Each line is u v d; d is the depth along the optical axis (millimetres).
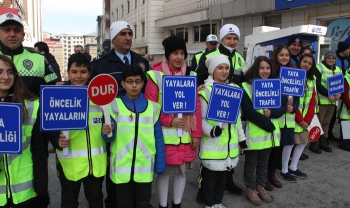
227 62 3170
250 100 3496
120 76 3096
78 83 2719
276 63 4074
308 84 4324
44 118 2311
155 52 22656
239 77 3857
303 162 4969
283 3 10883
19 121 2070
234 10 13297
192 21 17312
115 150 2623
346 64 5938
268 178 4074
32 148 2270
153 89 2986
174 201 3145
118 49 3186
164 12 21797
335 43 10023
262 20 12586
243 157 5262
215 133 3041
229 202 3584
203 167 3469
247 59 9180
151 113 2723
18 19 2896
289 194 3811
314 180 4238
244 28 13562
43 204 2367
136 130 2629
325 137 5578
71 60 2691
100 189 2719
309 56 4289
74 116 2434
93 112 2604
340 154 5383
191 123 2965
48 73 3244
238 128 3305
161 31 22625
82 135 2559
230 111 3105
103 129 2484
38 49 5211
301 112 4270
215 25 16469
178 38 2975
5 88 2129
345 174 4449
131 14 26875
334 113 6059
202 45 17609
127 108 2658
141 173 2629
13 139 2074
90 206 2727
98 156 2621
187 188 4000
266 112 3527
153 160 2717
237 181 4242
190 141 2980
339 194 3809
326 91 5328
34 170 2256
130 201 2715
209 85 3234
